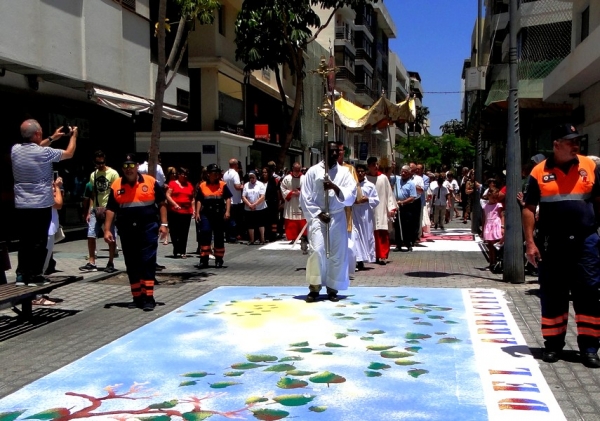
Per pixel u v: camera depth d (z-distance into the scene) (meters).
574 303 5.80
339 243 8.70
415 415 4.59
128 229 8.28
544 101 21.66
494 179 11.47
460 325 7.31
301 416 4.59
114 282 10.55
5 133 14.50
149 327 7.37
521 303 8.55
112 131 19.61
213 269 12.27
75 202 17.73
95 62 16.52
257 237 18.38
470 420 4.48
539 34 22.48
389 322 7.48
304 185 8.73
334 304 8.59
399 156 58.03
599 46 14.50
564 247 5.66
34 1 13.96
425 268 12.23
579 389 5.10
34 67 14.05
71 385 5.37
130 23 18.48
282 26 21.06
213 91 26.81
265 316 7.87
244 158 31.28
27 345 6.67
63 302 8.91
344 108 17.16
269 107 35.50
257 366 5.79
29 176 7.65
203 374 5.59
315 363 5.86
